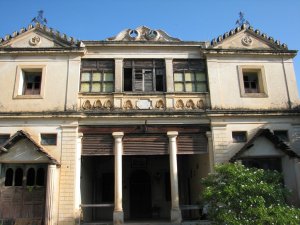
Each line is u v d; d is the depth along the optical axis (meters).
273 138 16.44
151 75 18.22
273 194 11.91
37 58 17.88
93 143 16.81
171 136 16.94
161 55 18.39
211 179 12.99
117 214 15.73
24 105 17.05
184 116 17.09
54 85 17.42
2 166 15.90
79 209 15.92
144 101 17.45
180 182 21.05
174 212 15.87
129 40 18.38
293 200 15.98
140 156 21.53
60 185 15.87
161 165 21.53
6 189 15.75
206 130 17.30
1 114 16.58
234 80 18.11
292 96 18.14
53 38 18.20
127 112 16.89
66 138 16.53
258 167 16.70
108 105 17.31
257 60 18.64
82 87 17.78
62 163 16.17
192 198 19.88
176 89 18.03
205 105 17.66
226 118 17.34
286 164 16.59
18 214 15.48
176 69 18.38
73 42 18.11
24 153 15.83
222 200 11.76
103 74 18.08
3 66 17.67
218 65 18.30
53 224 15.23
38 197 15.71
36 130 16.62
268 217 10.75
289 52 18.73
